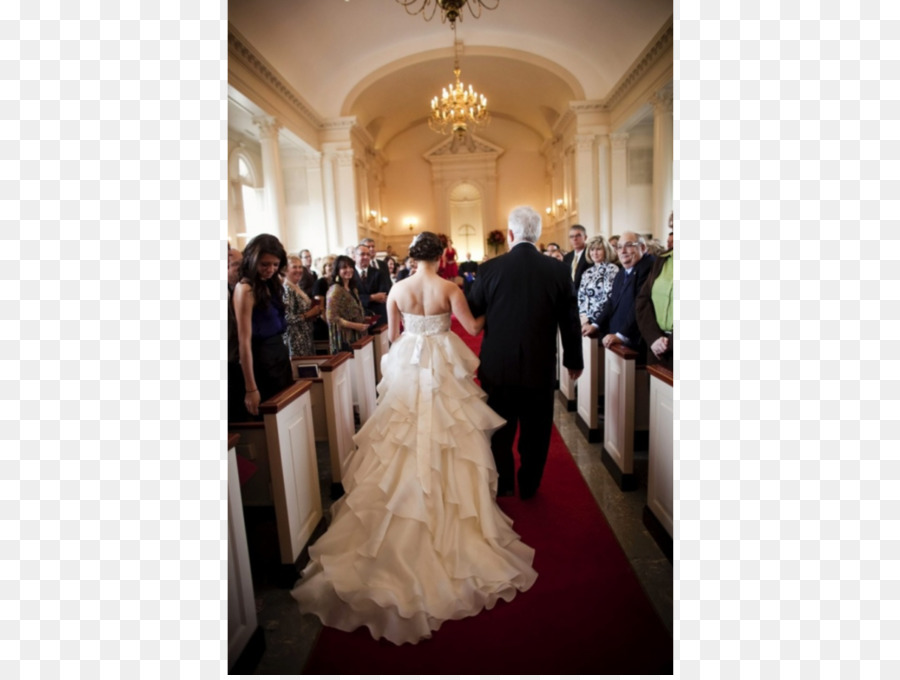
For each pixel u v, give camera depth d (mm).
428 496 2189
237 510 1809
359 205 13797
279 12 9336
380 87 13516
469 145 18078
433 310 2506
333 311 4184
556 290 2650
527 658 1824
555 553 2465
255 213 12266
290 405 2355
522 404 2770
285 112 10680
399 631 1928
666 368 2441
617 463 3160
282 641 1965
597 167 12305
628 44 10531
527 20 11734
